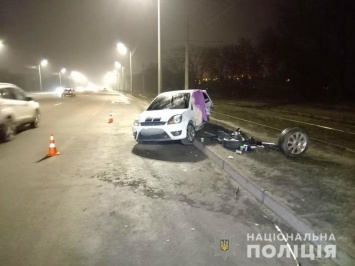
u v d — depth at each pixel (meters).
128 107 26.05
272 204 4.73
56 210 4.77
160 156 8.21
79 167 7.15
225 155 7.59
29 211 4.73
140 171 6.83
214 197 5.28
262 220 4.40
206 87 52.56
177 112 9.04
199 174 6.60
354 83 32.69
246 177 5.80
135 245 3.75
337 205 4.50
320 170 6.29
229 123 13.73
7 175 6.54
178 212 4.67
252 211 4.71
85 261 3.44
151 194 5.42
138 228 4.18
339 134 11.08
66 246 3.74
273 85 39.81
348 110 20.72
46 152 8.70
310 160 7.12
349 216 4.14
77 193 5.48
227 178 6.32
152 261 3.42
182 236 3.96
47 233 4.05
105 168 7.06
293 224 4.18
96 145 9.68
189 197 5.29
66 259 3.48
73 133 12.04
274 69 40.03
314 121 14.92
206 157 8.09
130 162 7.59
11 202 5.08
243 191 5.57
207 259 3.46
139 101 33.44
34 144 9.84
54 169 6.98
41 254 3.58
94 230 4.13
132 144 9.85
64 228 4.19
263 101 32.38
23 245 3.77
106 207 4.87
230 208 4.82
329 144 9.03
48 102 32.75
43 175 6.54
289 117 16.72
